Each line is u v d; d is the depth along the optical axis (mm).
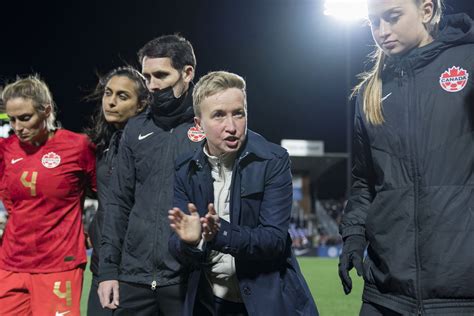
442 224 2328
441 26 2482
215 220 2402
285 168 2721
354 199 2793
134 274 3221
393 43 2461
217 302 2812
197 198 2703
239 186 2652
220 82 2553
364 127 2619
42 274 3861
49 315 3832
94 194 4145
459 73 2365
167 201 3189
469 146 2350
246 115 2633
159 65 3209
